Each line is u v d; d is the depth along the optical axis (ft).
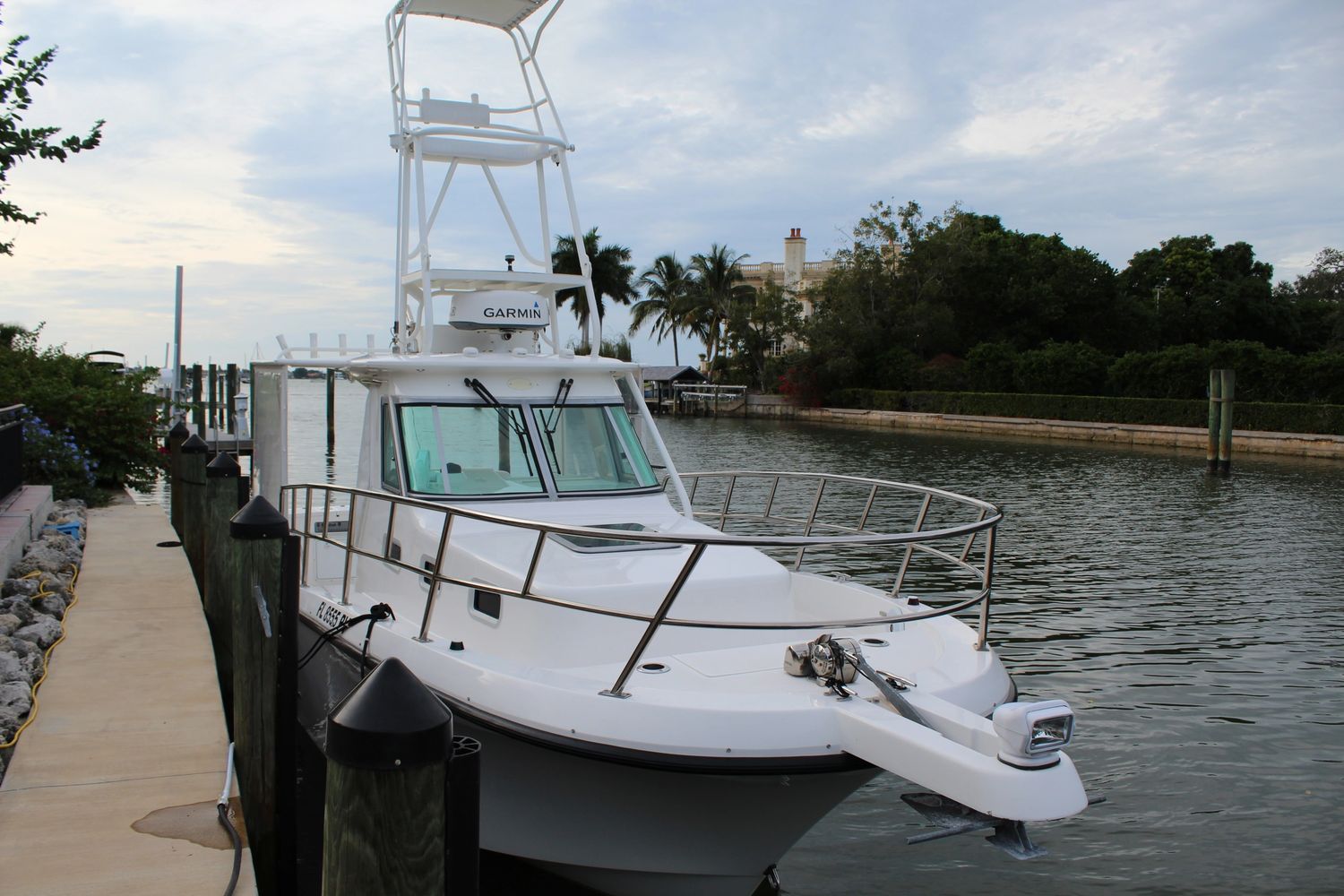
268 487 23.68
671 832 15.12
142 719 17.38
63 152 31.12
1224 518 64.80
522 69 27.12
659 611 14.01
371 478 21.47
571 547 18.10
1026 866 20.45
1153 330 188.65
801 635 17.29
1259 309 197.26
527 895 17.19
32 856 12.78
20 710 17.29
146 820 13.82
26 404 46.26
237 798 14.57
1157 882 19.89
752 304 210.79
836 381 186.50
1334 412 115.55
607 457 21.57
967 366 167.43
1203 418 126.82
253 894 12.06
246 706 16.02
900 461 102.53
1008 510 67.97
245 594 15.98
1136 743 26.66
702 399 201.67
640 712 13.69
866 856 20.93
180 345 58.80
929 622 18.17
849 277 183.42
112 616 23.93
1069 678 31.81
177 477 39.11
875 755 13.23
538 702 14.32
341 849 8.42
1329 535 58.08
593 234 182.09
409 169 25.30
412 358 21.17
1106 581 45.47
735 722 13.53
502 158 26.30
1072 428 138.41
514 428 20.94
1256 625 38.19
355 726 8.30
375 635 17.74
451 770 8.93
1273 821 22.34
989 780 11.89
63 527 34.19
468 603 17.80
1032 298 180.04
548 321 25.64
